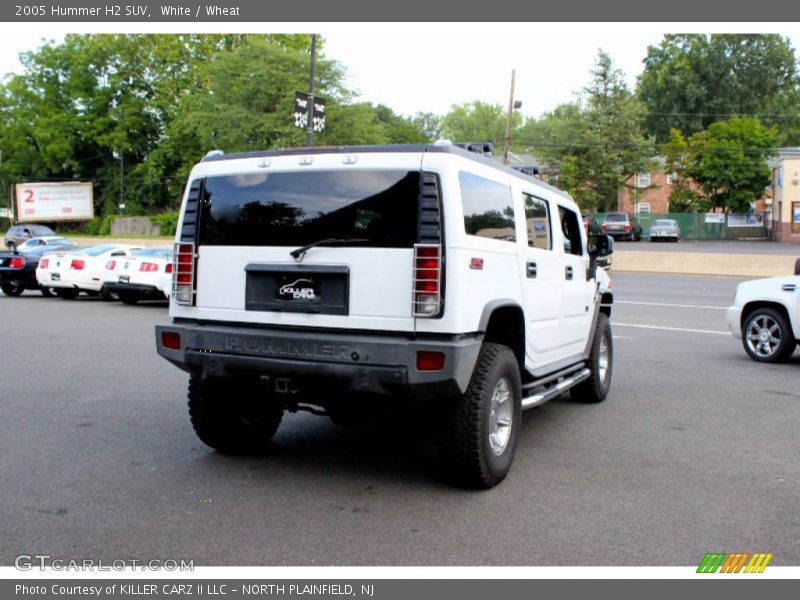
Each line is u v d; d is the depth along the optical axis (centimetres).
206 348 522
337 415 550
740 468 579
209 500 495
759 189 5925
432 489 523
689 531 450
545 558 412
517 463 589
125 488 517
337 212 497
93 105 6475
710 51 8412
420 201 476
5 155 6769
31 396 810
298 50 5112
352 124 4612
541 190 640
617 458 604
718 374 997
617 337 1355
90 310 1764
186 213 548
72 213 6288
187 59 6222
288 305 505
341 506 486
